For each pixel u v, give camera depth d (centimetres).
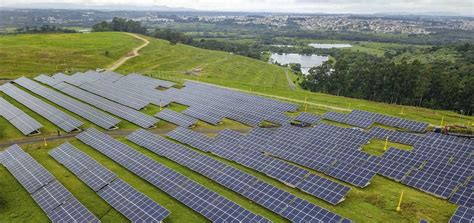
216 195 4791
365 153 5869
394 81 11931
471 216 4016
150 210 4509
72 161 6016
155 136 6988
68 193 4975
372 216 4412
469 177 5003
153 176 5475
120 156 6206
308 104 9975
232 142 6725
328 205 4688
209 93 10500
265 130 7194
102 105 9506
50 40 19062
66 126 7781
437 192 4775
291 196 4688
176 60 19325
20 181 5434
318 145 6319
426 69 11450
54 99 10050
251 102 9469
